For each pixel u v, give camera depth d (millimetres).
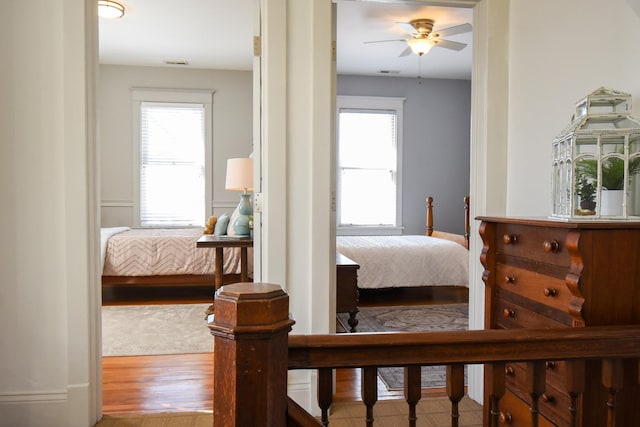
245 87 6438
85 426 2094
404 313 4207
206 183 6379
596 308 1207
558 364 1319
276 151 2283
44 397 2084
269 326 783
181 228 6227
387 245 4727
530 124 2160
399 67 6109
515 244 1590
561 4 1932
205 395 2482
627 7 1579
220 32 4930
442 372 2881
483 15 2385
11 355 2076
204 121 6359
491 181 2363
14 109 2053
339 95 6453
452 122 6742
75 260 2074
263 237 2355
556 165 1540
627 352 961
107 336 3492
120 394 2490
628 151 1341
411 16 4438
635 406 1163
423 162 6695
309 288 2340
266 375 785
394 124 6617
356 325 3387
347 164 6523
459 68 6156
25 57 2049
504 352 931
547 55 2033
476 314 2467
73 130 2064
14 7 2043
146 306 4465
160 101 6250
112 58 5883
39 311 2084
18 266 2070
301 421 833
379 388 2611
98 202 2191
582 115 1434
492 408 958
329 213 2336
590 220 1333
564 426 1295
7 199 2062
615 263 1219
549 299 1381
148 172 6289
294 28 2299
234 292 805
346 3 4156
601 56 1705
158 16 4473
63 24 2043
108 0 4098
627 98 1381
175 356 3080
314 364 891
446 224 6762
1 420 2070
